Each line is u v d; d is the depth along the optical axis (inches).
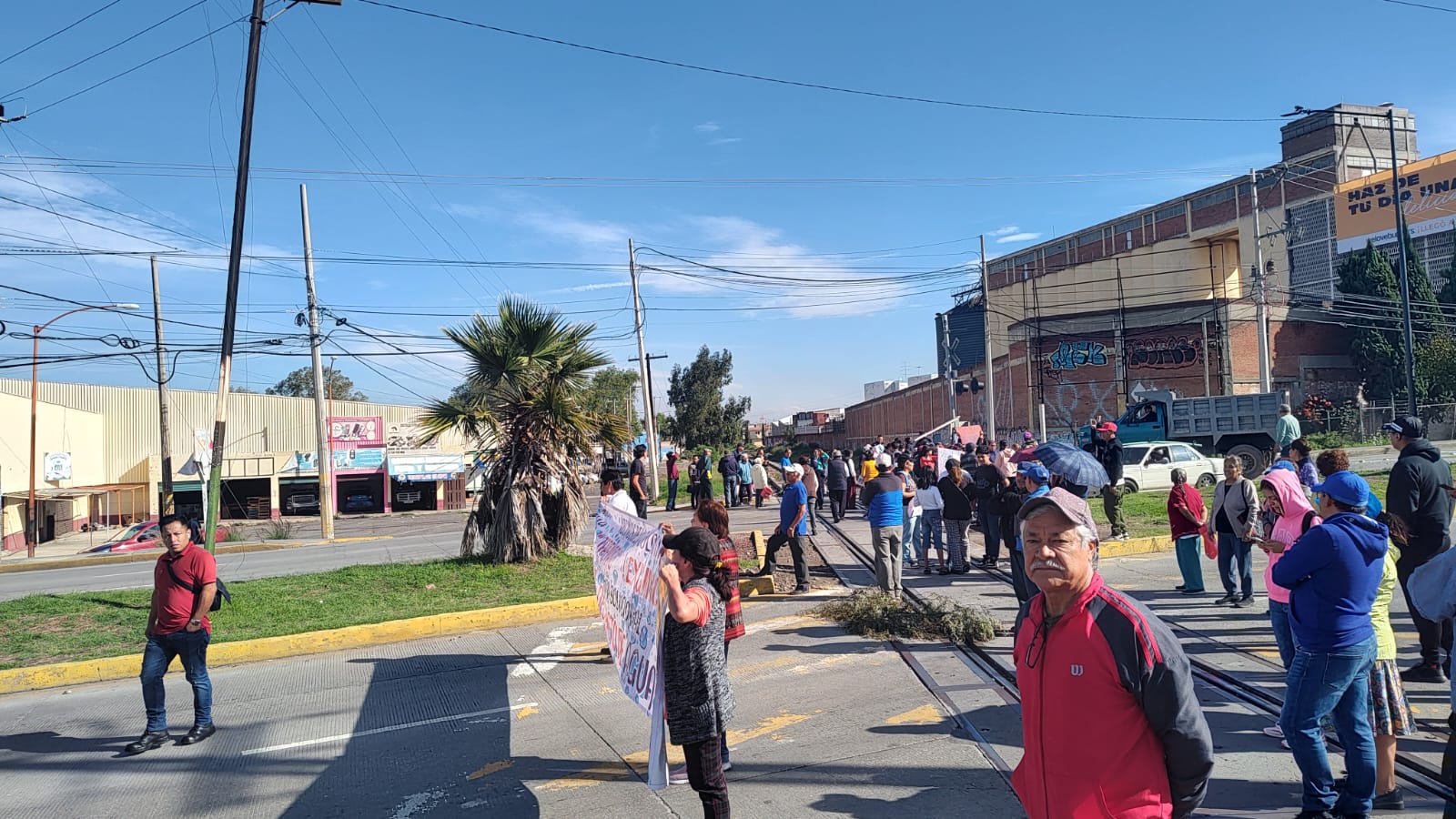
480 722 278.4
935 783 207.2
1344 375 1779.0
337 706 303.1
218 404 492.1
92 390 1697.8
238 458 1728.6
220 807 220.1
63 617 454.3
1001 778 207.6
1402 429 259.4
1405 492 253.4
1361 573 166.2
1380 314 1736.0
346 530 1343.5
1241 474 375.6
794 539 460.8
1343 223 1966.0
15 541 1240.2
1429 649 253.9
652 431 1337.4
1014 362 2006.6
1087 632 100.8
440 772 236.7
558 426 550.6
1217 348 1713.8
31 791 236.4
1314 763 170.2
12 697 339.3
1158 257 2313.0
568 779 226.8
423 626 407.8
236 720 292.7
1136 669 98.0
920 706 265.0
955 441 1150.3
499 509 540.7
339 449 1820.9
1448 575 128.3
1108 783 99.0
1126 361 1815.9
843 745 236.4
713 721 171.8
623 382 2942.9
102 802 226.8
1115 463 557.9
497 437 553.3
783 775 218.5
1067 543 102.3
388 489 1828.2
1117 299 2374.5
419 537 1031.6
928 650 330.6
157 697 266.8
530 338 548.7
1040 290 2561.5
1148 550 546.9
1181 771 99.7
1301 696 170.2
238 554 931.3
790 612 409.7
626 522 203.9
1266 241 2107.5
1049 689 103.7
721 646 178.2
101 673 361.7
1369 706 174.7
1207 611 370.3
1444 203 1845.5
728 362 2551.7
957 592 442.3
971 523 673.0
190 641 269.0
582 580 493.0
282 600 471.5
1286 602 220.1
